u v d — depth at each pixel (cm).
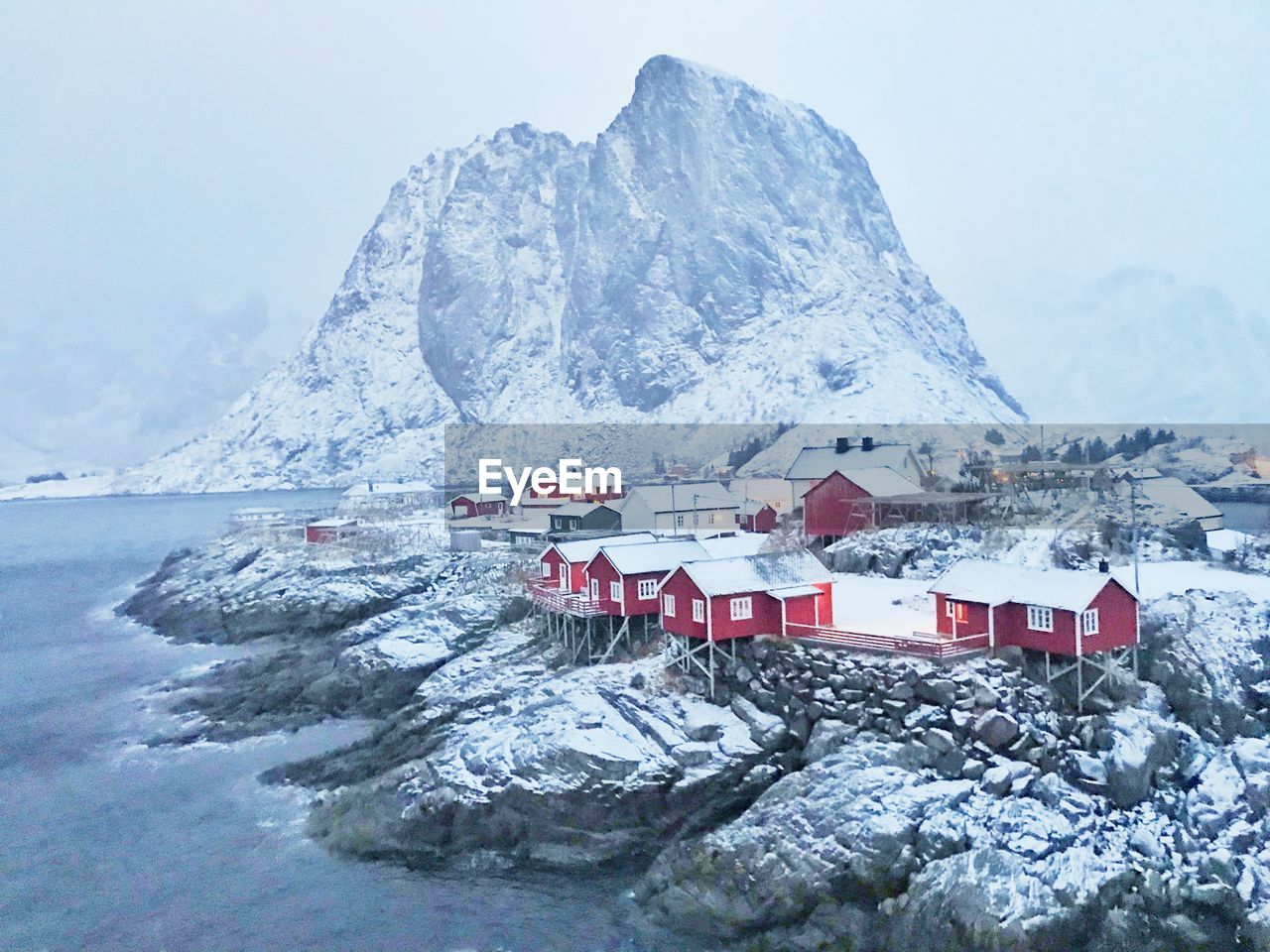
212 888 3578
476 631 6425
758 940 3038
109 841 4025
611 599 5134
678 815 3625
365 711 5625
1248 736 3672
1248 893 3022
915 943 2895
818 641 4038
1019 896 2923
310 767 4716
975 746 3416
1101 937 2886
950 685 3528
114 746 5291
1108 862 3112
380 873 3628
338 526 10481
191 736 5372
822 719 3762
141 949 3192
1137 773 3397
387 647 6125
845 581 5650
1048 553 5519
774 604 4231
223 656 7288
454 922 3266
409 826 3800
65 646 8325
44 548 18725
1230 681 3816
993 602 3766
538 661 5459
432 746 4500
